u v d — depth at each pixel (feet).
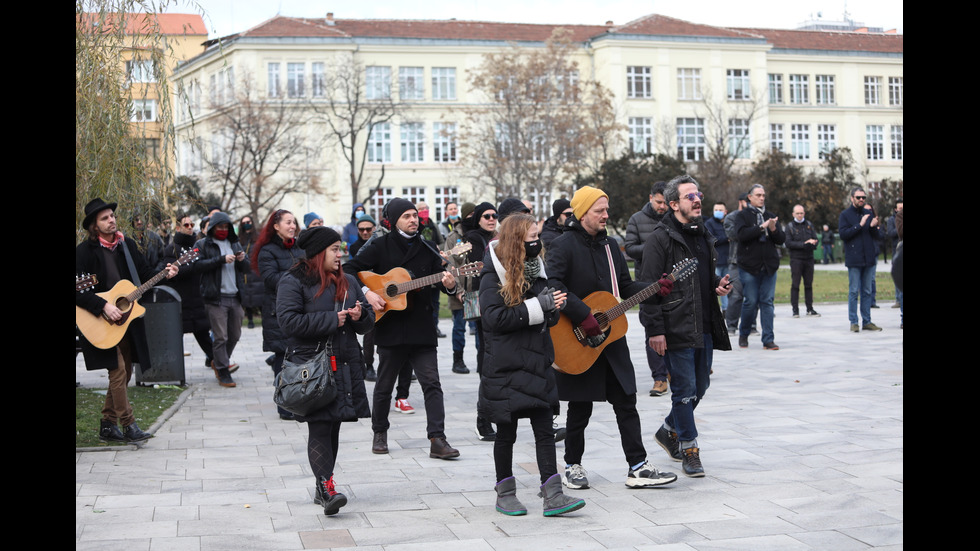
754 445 24.27
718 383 34.86
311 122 173.99
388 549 16.35
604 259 20.65
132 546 16.48
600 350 20.03
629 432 20.35
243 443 26.09
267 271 31.81
